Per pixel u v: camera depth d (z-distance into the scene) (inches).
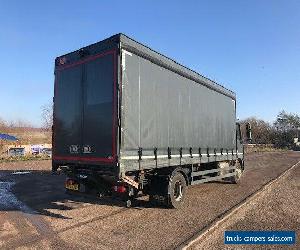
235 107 571.8
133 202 355.3
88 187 325.4
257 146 2696.9
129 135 297.4
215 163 487.8
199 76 435.8
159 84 345.7
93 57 315.0
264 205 372.8
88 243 236.7
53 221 295.6
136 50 313.4
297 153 2080.5
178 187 360.5
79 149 323.3
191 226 279.7
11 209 343.9
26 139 1628.9
